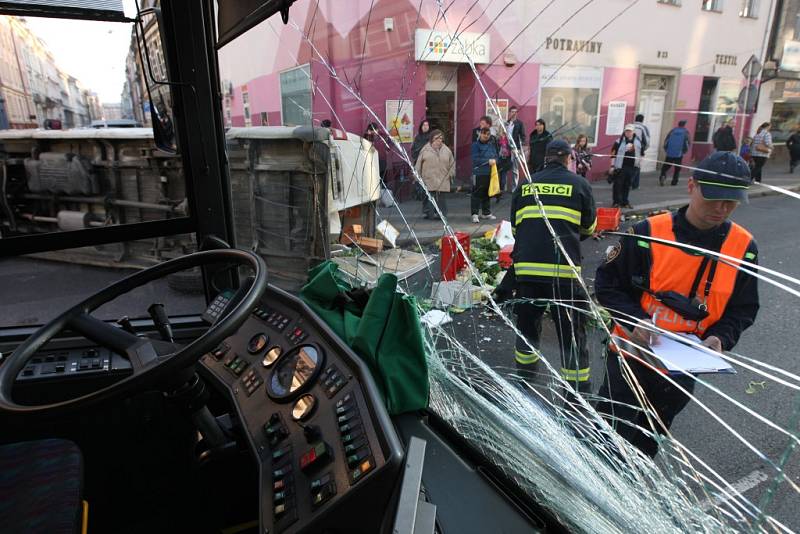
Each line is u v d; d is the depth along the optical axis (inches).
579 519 35.0
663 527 32.2
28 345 45.0
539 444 40.5
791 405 37.5
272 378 49.3
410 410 46.5
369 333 46.4
